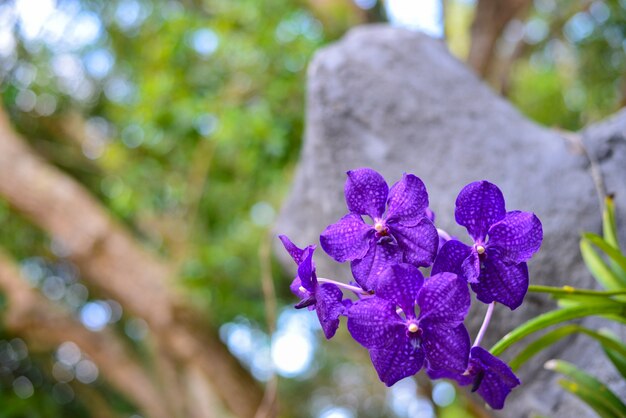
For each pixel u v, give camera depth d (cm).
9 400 633
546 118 579
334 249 113
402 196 112
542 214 204
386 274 106
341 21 484
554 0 564
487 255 112
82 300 738
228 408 610
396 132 238
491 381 117
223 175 499
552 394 189
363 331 106
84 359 746
